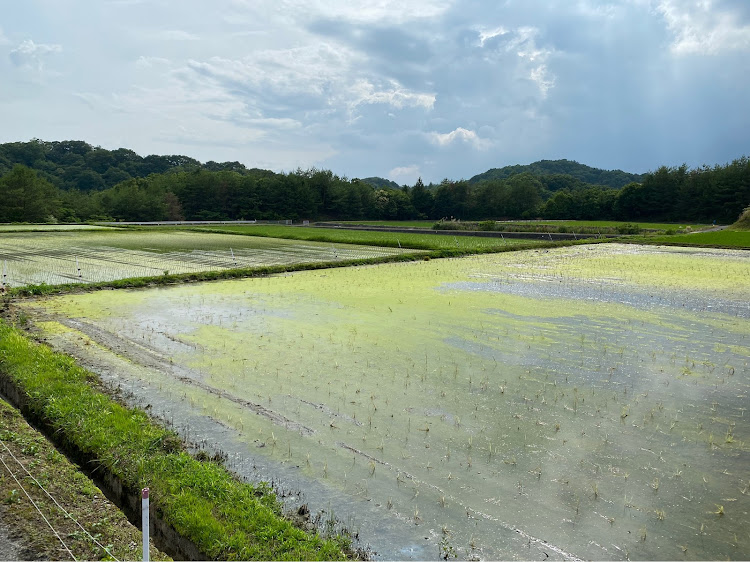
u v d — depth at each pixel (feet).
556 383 35.09
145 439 25.48
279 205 336.70
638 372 37.29
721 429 28.58
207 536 18.53
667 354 41.42
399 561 18.33
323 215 364.99
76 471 23.40
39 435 26.43
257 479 23.36
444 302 60.64
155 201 294.46
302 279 78.13
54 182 406.21
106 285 69.21
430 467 24.58
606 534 19.92
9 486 21.67
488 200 370.94
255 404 31.53
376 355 40.63
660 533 19.98
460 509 21.44
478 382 35.17
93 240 145.69
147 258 103.19
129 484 22.20
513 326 49.60
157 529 20.31
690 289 69.41
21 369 34.42
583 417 29.94
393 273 84.79
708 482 23.47
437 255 109.40
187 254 111.65
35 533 18.83
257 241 149.18
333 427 28.55
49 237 154.10
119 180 443.73
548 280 77.15
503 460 25.22
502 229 191.01
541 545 19.30
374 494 22.41
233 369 37.50
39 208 251.19
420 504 21.74
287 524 19.38
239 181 343.26
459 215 373.40
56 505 20.57
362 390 33.73
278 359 39.65
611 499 22.15
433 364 38.68
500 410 30.81
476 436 27.58
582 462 25.05
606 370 37.65
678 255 113.09
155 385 34.42
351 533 19.81
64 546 18.25
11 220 246.06
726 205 269.03
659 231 177.99
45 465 23.56
